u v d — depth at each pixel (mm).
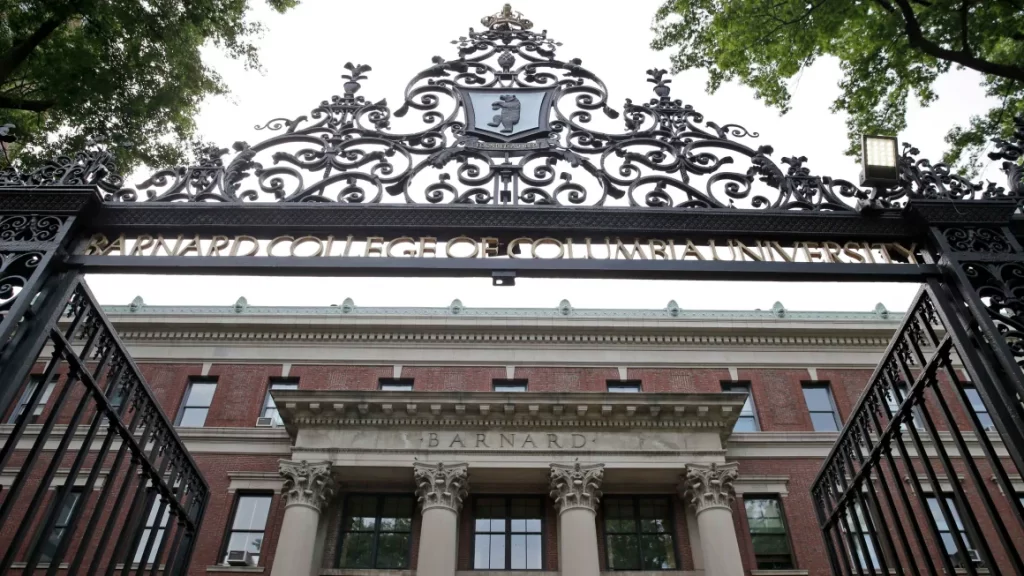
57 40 9477
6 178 5176
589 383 23453
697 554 19609
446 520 18984
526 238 5379
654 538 20281
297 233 5301
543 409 20781
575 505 19266
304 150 5855
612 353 24094
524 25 7609
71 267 4848
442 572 18031
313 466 19641
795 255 5375
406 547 19984
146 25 9852
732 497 19891
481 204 5449
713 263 5133
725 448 21328
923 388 5328
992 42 9438
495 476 20375
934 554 17750
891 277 5023
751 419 22875
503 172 5781
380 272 5062
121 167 10164
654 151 6004
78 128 10125
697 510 19531
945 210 5230
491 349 24156
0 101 9602
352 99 6406
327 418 20625
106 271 4965
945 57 8883
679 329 24359
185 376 23219
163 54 10219
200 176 5543
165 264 4965
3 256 4723
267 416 22609
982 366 4469
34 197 5066
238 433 21656
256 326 24109
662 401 20734
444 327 24375
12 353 4348
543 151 5953
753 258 5355
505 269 5047
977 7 8875
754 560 19672
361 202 5422
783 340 24453
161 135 10695
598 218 5418
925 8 9469
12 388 4203
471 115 6289
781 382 23547
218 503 20312
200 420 22391
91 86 9727
